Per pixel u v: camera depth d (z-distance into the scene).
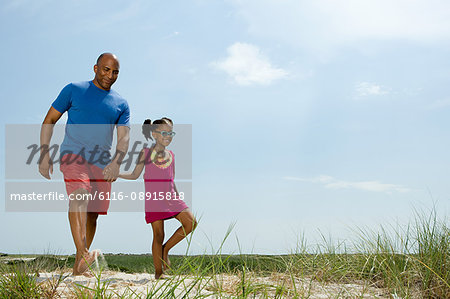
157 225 3.83
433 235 3.51
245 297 2.42
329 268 3.76
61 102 4.24
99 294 2.37
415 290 3.11
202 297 2.45
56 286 2.62
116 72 4.34
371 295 3.00
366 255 3.91
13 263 2.96
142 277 3.90
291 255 4.04
